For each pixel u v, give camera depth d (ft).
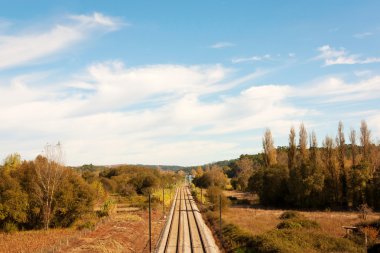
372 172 238.89
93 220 191.11
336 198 247.50
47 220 185.26
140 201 310.86
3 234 164.76
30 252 121.08
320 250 107.65
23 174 195.93
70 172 211.20
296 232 124.06
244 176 431.84
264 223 175.94
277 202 277.64
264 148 321.93
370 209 198.49
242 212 230.48
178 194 441.68
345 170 246.27
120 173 518.78
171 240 150.82
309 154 263.29
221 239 146.72
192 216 229.25
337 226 151.02
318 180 244.63
